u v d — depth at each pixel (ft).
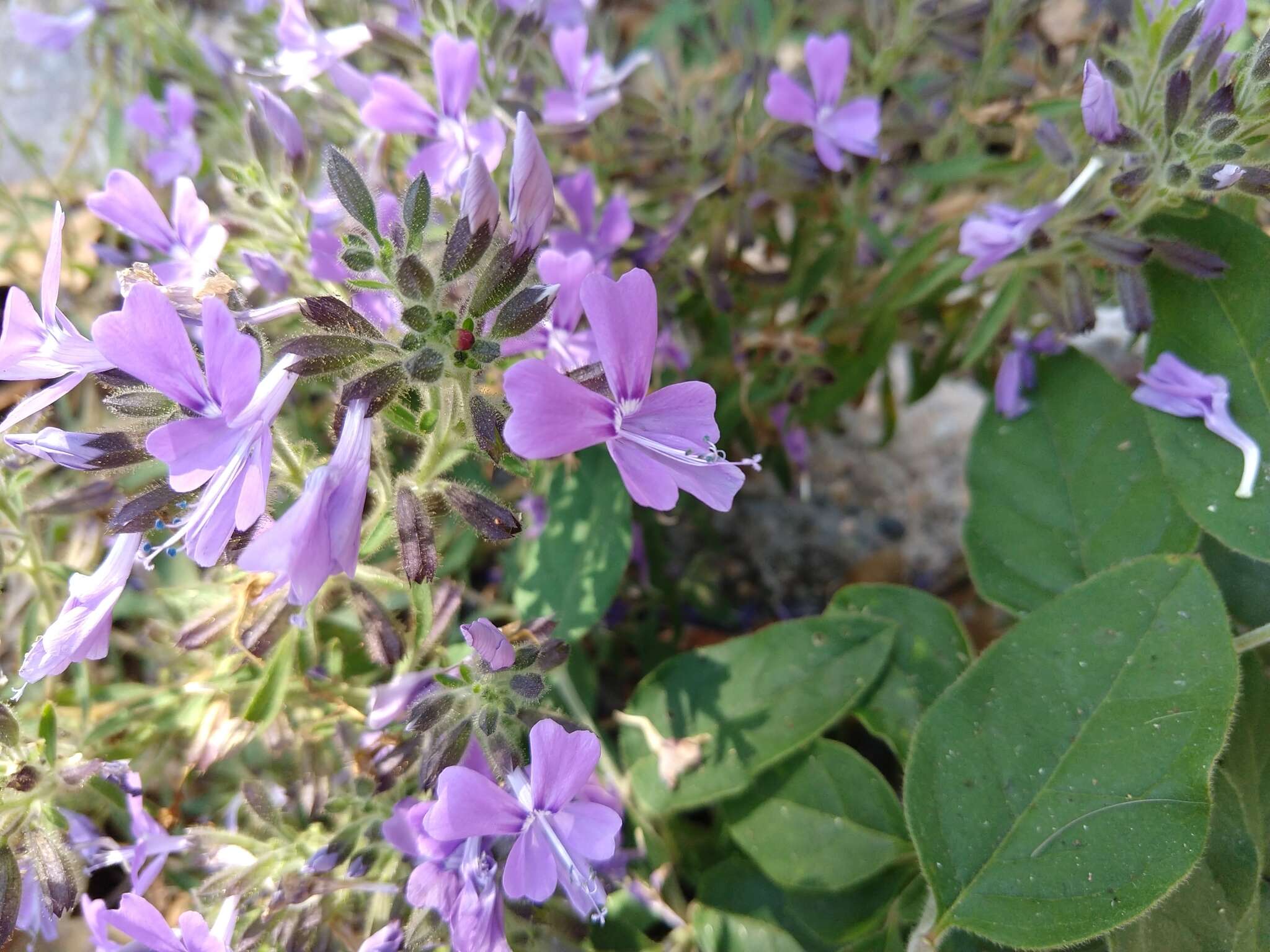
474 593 0.57
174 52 0.63
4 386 0.66
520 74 0.55
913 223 0.63
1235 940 0.40
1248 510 0.44
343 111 0.52
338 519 0.31
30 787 0.40
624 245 0.59
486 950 0.36
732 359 0.61
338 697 0.47
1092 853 0.39
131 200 0.43
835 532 0.72
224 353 0.30
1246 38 0.49
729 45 0.63
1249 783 0.44
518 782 0.36
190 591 0.45
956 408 0.76
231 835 0.43
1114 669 0.41
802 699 0.47
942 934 0.39
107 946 0.39
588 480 0.52
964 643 0.50
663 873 0.48
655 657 0.62
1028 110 0.52
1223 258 0.46
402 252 0.34
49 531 0.57
